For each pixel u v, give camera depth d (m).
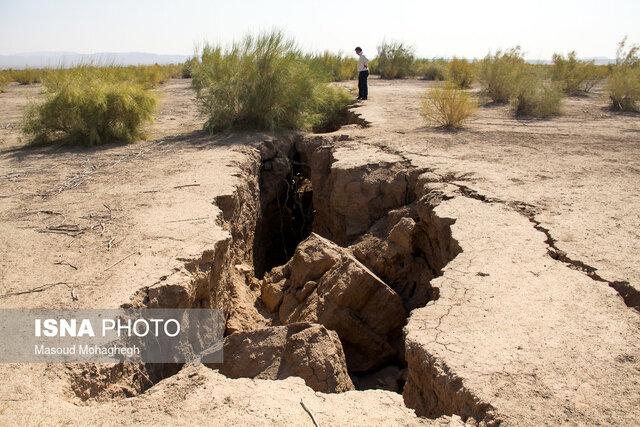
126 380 4.20
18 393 3.58
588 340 4.12
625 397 3.49
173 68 38.75
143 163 9.80
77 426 3.30
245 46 12.94
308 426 3.30
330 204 10.30
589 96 20.45
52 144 12.08
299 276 7.40
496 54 19.47
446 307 4.64
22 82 30.64
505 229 6.36
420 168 9.09
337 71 29.48
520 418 3.29
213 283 6.04
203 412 3.43
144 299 4.89
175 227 6.40
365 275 6.64
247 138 11.84
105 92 12.12
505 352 3.96
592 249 5.72
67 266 5.40
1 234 6.29
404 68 32.31
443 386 3.72
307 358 4.86
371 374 6.78
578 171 8.86
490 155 10.00
